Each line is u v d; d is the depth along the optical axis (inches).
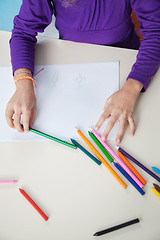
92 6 27.6
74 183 21.3
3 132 24.3
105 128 23.1
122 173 21.2
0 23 52.8
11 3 53.8
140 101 23.9
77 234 19.6
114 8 27.9
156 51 24.9
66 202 20.7
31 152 23.1
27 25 27.8
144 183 20.7
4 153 23.4
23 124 23.6
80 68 26.1
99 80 25.4
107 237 19.2
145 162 21.7
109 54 26.4
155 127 22.7
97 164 21.9
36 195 21.2
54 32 46.9
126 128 23.1
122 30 30.8
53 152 22.9
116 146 22.4
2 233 20.2
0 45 28.8
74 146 22.6
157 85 24.4
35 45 28.1
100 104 24.4
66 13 28.9
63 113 24.4
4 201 21.3
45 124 24.1
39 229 20.1
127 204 20.1
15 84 26.1
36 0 27.0
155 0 25.1
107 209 20.1
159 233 18.9
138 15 26.7
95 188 20.9
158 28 25.5
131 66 25.6
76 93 25.1
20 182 21.9
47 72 26.5
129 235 19.1
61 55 27.0
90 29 30.0
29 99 24.6
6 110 24.6
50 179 21.7
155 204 19.8
